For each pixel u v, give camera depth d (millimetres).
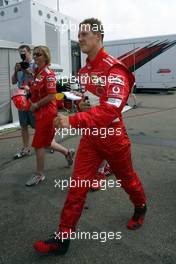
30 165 5668
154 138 7762
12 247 3188
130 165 3221
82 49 2910
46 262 2945
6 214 3877
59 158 6055
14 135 8031
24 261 2965
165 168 5492
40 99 4516
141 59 20406
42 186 4719
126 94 2779
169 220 3672
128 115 11477
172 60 19547
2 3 11109
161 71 19922
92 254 3059
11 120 9453
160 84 20078
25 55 5668
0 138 7707
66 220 2965
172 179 4973
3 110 9180
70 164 5473
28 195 4418
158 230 3463
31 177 4809
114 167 3199
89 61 2973
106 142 2973
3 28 10469
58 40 11109
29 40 9984
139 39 20234
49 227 3561
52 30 10812
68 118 2641
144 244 3213
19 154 6105
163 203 4109
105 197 4320
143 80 20531
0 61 8914
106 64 2828
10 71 9227
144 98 17859
